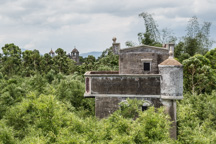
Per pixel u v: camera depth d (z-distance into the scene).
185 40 47.25
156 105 19.17
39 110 15.07
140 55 21.52
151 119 12.96
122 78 19.55
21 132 16.25
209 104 25.70
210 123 22.58
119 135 12.24
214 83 36.72
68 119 15.60
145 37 46.62
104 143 12.80
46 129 14.12
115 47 21.77
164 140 11.79
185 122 19.44
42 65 72.19
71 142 11.80
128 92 19.50
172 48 21.28
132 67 21.67
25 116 16.64
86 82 20.12
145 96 19.23
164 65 18.52
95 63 62.66
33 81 34.44
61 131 13.67
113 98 19.70
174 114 18.81
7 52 80.12
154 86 19.12
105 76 19.77
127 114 18.05
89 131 14.12
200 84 35.84
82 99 29.55
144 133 12.82
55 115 14.80
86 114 26.34
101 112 19.92
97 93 19.94
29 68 69.69
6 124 17.11
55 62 76.88
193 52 46.88
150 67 21.39
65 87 29.67
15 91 29.42
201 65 36.31
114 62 50.62
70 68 75.31
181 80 18.56
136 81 19.38
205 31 47.84
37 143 11.66
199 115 25.38
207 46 48.12
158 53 21.38
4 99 26.55
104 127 13.91
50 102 15.27
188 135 15.36
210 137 15.30
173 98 18.36
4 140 13.29
